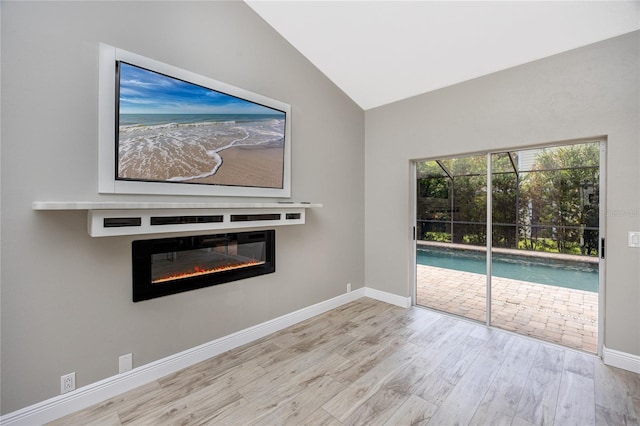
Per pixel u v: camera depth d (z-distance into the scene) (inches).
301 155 129.6
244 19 107.4
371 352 103.7
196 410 74.4
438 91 134.7
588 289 104.9
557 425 69.2
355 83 143.3
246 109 107.1
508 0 88.2
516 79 112.8
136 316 83.5
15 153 65.2
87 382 75.4
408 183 146.9
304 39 121.0
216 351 101.2
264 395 80.3
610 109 94.0
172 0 88.9
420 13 99.0
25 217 66.6
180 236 92.0
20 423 66.4
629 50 90.8
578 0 84.0
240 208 99.9
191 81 92.5
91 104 74.6
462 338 114.7
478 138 122.6
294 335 117.4
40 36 67.6
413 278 151.6
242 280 109.3
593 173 102.9
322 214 140.3
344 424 69.7
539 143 109.0
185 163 91.0
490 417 71.8
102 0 75.9
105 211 71.0
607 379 87.0
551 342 110.9
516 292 120.6
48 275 69.7
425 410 74.4
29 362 67.5
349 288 156.2
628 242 91.6
